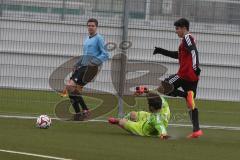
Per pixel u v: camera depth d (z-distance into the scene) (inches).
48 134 1216.2
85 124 1416.1
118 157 994.7
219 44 1676.9
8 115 1491.1
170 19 1649.9
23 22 1654.8
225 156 1060.5
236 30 1676.9
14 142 1087.0
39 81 1652.3
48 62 1653.5
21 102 1649.9
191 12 1660.9
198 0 1658.5
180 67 1277.1
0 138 1125.7
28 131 1242.0
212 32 1670.8
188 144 1183.6
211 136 1332.4
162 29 1646.2
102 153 1023.6
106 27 1612.9
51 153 998.4
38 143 1090.7
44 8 1658.5
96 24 1448.1
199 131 1270.9
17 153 981.8
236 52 1683.1
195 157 1034.1
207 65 1678.2
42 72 1654.8
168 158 1010.7
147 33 1640.0
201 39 1669.5
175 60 1644.9
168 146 1139.9
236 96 1692.9
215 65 1678.2
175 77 1277.1
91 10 1643.7
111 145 1116.5
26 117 1470.2
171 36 1647.4
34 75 1652.3
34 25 1654.8
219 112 1747.0
